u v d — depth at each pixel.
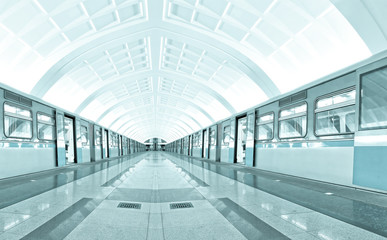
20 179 8.27
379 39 5.80
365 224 3.53
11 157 8.79
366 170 6.05
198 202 4.91
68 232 3.17
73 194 5.62
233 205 4.67
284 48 9.55
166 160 21.61
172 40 11.93
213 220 3.74
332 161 7.31
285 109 10.31
